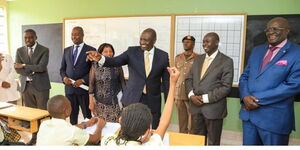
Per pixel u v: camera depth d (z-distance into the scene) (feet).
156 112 6.58
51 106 4.55
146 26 11.33
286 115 6.26
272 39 6.20
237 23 10.02
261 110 6.39
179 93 9.64
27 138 8.92
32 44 10.04
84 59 9.23
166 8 11.01
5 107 7.87
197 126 7.77
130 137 3.08
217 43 7.44
